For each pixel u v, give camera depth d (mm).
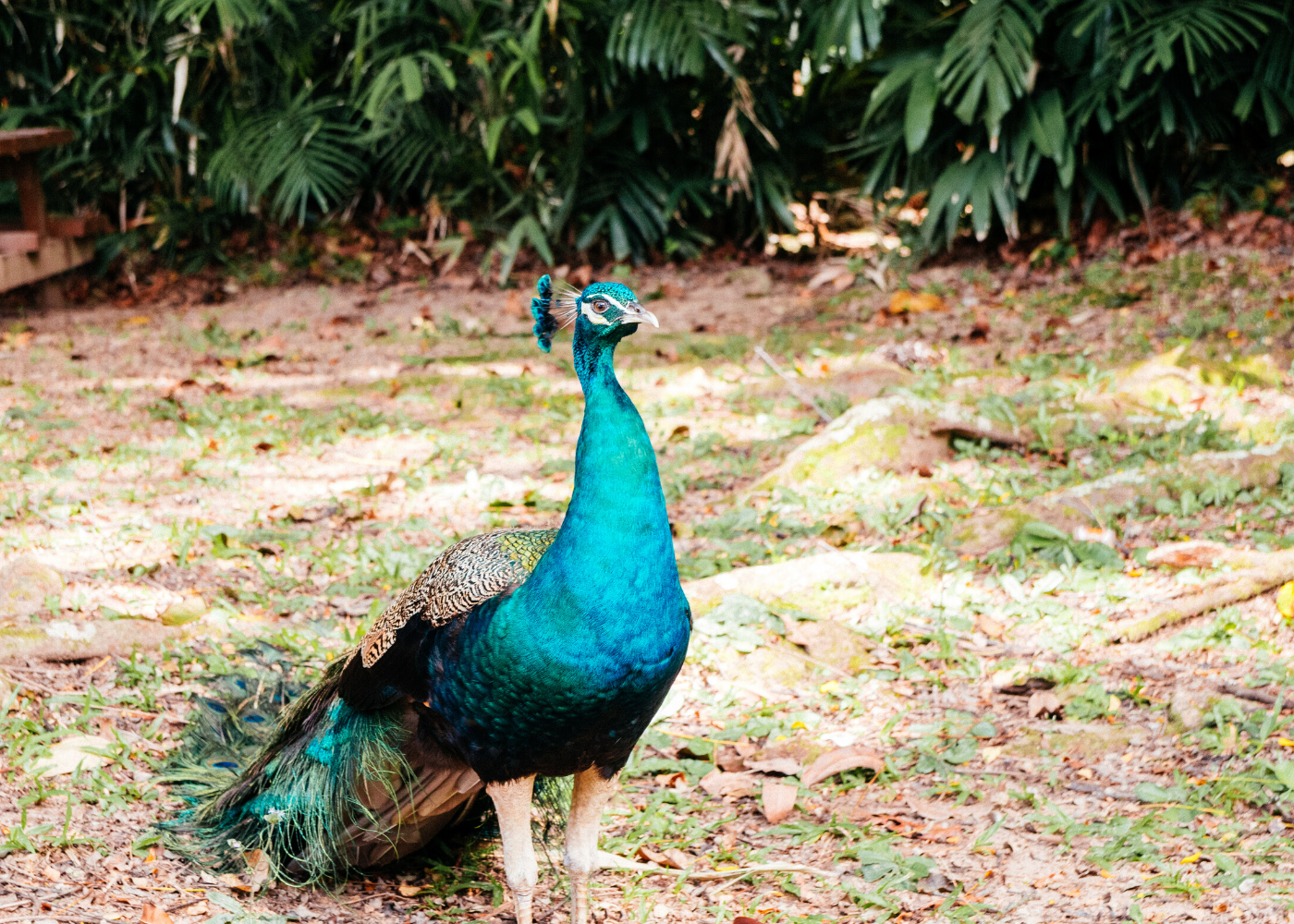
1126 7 9523
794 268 11109
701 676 4594
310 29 11320
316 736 3328
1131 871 3352
